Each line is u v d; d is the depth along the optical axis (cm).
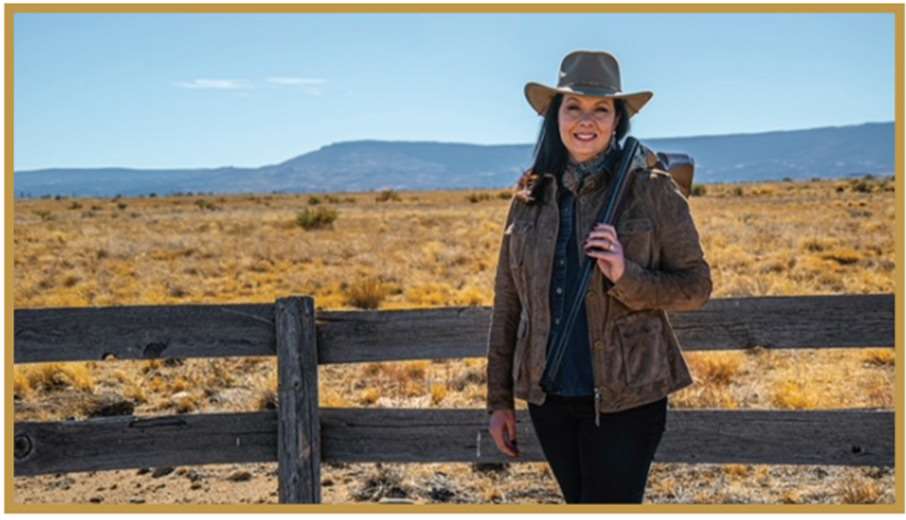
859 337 484
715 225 3603
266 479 685
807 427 484
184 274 2320
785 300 487
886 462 481
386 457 502
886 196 6494
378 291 1703
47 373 1009
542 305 364
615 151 370
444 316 496
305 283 2055
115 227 4528
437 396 908
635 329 357
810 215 4344
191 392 982
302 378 485
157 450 495
